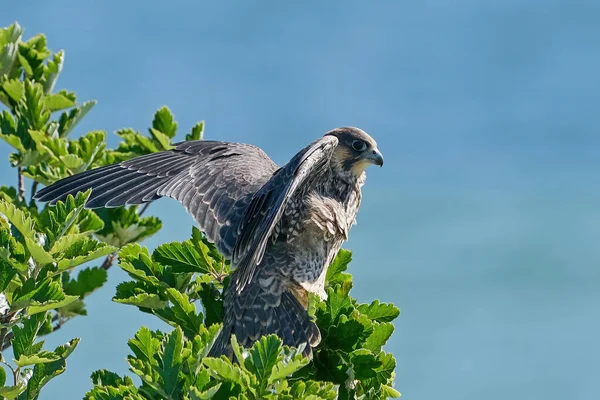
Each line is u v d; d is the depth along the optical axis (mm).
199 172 11781
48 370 9102
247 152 12477
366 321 9688
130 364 8203
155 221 12992
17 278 9484
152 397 8195
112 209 12789
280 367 7902
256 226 10203
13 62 13945
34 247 9008
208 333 8453
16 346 9062
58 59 14055
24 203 12578
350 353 9617
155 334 9469
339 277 12039
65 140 13398
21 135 12969
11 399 8977
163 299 10531
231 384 7949
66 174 12797
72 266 9227
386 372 9734
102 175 12055
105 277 11789
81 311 11867
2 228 9289
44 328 9977
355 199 13164
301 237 11648
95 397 8188
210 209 11305
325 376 9594
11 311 9078
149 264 10852
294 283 11492
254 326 11062
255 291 11273
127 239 12875
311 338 9625
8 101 13500
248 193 11359
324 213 11789
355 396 9648
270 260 11508
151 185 11984
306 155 10156
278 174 10281
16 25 13984
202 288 11055
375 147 13055
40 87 13148
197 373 8070
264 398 7910
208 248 11102
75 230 10609
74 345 9250
